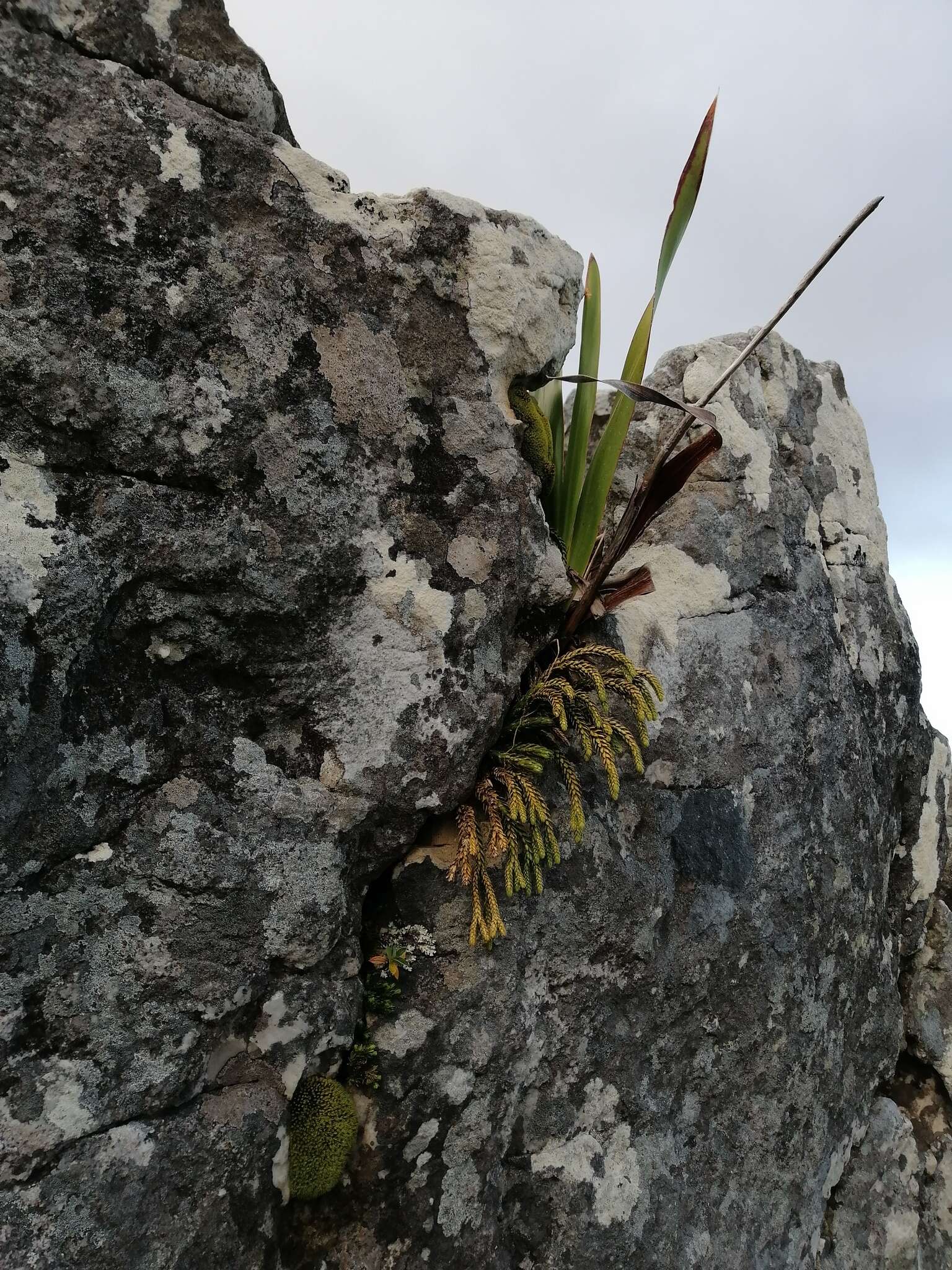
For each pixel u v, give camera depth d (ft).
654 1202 6.61
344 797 5.11
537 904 6.08
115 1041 4.30
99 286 4.21
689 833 7.20
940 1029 10.61
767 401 9.20
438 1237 5.44
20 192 4.01
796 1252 7.80
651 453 8.18
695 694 7.46
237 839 4.74
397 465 5.25
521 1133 5.99
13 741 4.03
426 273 5.39
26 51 4.07
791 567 8.74
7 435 4.03
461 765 5.49
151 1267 4.24
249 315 4.65
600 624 6.88
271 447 4.74
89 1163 4.15
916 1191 9.61
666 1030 6.90
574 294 6.45
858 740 9.29
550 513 7.06
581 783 6.48
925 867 10.79
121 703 4.46
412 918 5.65
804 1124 8.09
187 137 4.48
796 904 8.05
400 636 5.25
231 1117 4.62
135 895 4.44
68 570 4.17
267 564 4.75
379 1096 5.37
